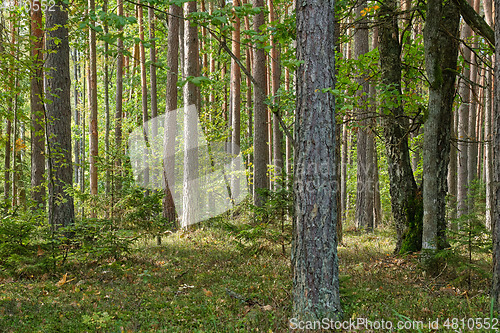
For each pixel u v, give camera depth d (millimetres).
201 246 10852
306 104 4891
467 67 10844
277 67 18938
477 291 6527
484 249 7137
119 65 22969
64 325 5117
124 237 9453
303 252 4828
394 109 10055
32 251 8188
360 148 17703
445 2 9039
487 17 16859
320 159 4812
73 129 31453
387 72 9961
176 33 15891
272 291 6574
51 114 10609
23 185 16594
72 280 7539
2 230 7945
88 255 8648
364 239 13750
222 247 10820
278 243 9938
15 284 7078
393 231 16172
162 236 11906
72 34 13695
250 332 4863
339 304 4867
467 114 17469
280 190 10344
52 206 10281
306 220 4820
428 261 7766
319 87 4848
